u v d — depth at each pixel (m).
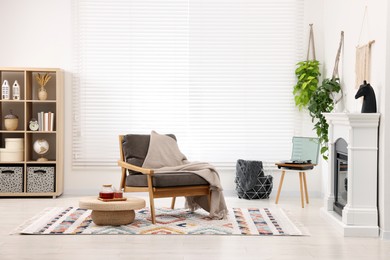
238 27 7.34
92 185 7.32
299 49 7.36
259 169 7.04
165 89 7.34
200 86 7.34
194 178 5.60
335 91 6.43
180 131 7.36
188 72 7.34
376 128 4.97
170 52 7.33
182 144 7.35
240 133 7.38
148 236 4.87
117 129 7.32
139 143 6.08
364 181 5.00
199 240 4.74
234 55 7.36
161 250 4.38
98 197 5.38
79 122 7.30
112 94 7.31
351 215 4.99
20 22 7.24
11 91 7.30
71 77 7.27
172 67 7.34
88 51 7.29
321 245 4.61
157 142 6.11
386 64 4.82
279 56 7.37
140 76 7.32
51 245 4.52
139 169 5.51
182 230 5.09
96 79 7.30
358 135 4.99
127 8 7.29
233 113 7.37
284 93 7.38
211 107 7.36
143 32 7.31
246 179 7.02
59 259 4.10
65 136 7.29
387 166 4.86
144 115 7.34
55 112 7.36
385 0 4.84
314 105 6.77
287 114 7.38
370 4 5.23
